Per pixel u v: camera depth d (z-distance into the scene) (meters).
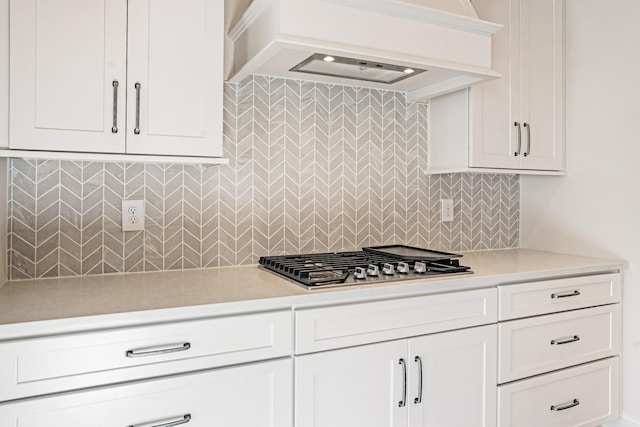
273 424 1.36
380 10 1.63
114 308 1.21
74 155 1.37
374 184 2.25
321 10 1.54
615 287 2.12
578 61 2.38
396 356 1.55
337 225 2.16
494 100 2.17
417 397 1.59
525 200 2.68
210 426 1.27
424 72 1.90
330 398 1.44
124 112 1.43
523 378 1.85
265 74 1.97
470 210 2.53
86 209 1.69
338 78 2.03
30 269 1.62
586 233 2.35
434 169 2.33
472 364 1.71
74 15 1.36
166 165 1.81
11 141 1.30
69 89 1.36
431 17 1.72
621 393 2.17
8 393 1.07
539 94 2.33
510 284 1.81
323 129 2.11
